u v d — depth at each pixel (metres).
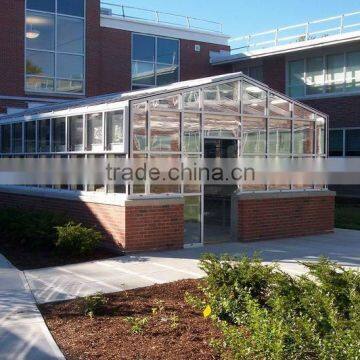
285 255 11.70
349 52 24.06
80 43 24.34
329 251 12.23
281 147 14.14
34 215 12.64
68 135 13.55
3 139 17.03
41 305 7.67
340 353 4.80
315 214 14.74
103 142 12.15
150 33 27.55
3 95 22.39
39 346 5.98
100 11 25.78
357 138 23.59
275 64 27.12
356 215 19.31
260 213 13.53
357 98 23.58
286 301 6.27
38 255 11.27
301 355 4.99
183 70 28.73
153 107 11.70
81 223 12.17
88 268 10.13
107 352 5.76
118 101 11.82
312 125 14.78
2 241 12.56
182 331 6.38
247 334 5.87
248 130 13.50
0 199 16.97
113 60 26.34
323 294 6.60
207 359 5.54
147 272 9.80
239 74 13.09
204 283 8.51
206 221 14.60
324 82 25.02
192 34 29.02
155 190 11.78
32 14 23.17
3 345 6.04
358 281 7.01
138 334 6.29
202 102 12.51
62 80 23.84
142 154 11.58
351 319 5.79
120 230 11.49
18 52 22.77
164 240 11.84
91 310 7.20
